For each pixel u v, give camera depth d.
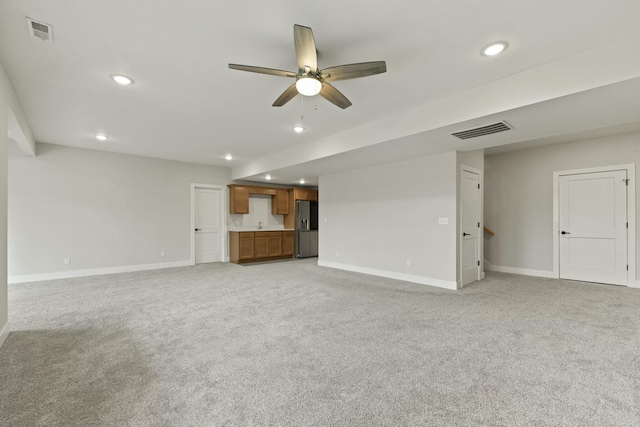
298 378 2.00
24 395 1.80
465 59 2.46
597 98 2.48
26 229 5.04
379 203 5.66
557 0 1.77
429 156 4.83
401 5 1.84
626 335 2.66
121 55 2.41
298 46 1.97
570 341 2.55
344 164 5.57
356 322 3.05
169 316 3.25
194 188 7.07
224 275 5.67
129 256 6.09
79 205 5.54
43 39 2.16
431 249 4.81
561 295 4.09
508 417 1.60
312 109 3.55
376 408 1.68
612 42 2.21
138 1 1.79
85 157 5.59
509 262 5.91
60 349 2.43
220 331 2.82
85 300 3.89
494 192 6.11
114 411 1.65
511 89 2.72
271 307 3.58
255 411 1.66
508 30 2.08
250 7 1.86
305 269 6.40
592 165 4.95
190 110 3.59
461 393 1.82
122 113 3.69
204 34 2.14
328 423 1.56
